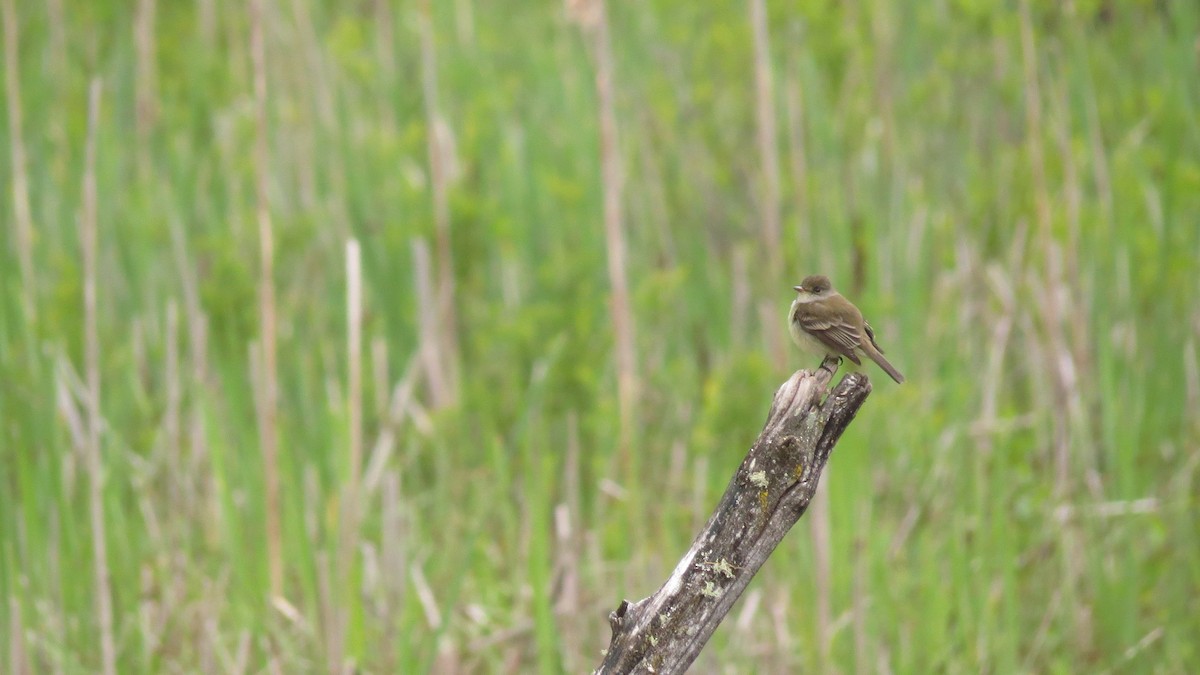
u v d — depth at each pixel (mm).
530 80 18094
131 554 10969
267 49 17281
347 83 17344
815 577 10547
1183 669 10617
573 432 12109
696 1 17234
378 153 15516
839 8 16188
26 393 11789
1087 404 13031
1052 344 12781
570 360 13070
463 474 12523
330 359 13188
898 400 12406
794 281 13789
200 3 18703
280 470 11562
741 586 5500
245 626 10328
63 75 17594
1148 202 14852
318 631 10328
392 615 10727
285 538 11477
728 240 15570
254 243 14117
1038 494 11938
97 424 10977
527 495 11578
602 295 14188
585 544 11961
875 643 10398
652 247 15328
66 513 10625
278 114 16625
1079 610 10891
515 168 15180
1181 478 11945
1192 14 16672
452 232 13992
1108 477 12586
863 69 16281
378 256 14289
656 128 16500
